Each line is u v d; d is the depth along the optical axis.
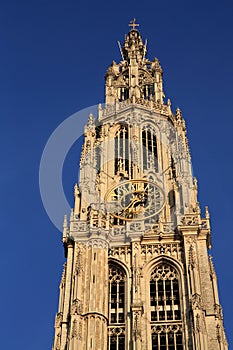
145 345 80.38
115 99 119.88
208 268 87.31
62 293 87.25
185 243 89.56
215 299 85.19
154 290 86.69
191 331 80.75
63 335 81.56
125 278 87.81
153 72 127.06
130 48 132.75
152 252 90.12
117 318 84.06
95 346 79.31
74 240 90.56
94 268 87.12
